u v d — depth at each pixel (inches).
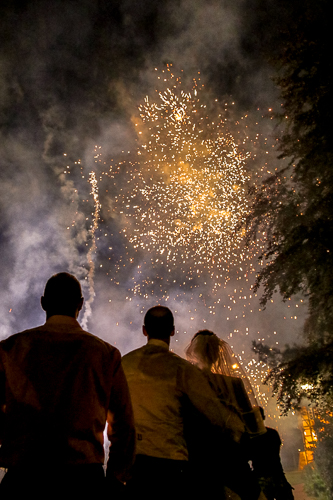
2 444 75.7
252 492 100.7
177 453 98.8
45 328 86.1
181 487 96.6
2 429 77.1
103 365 83.4
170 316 119.6
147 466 97.6
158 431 100.3
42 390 77.5
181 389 103.7
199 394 102.9
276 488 108.7
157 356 110.2
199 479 99.3
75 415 76.2
